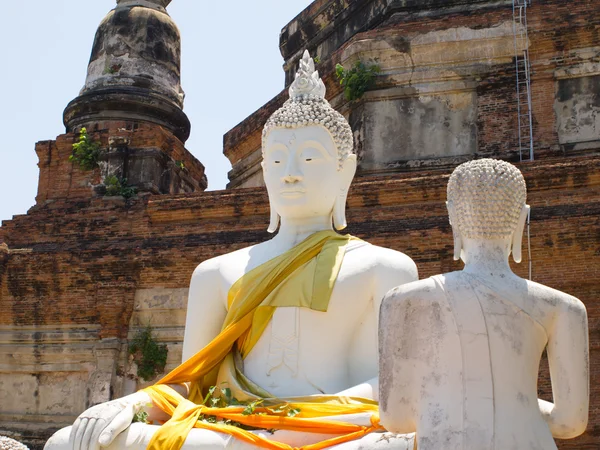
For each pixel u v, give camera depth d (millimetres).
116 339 19547
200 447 7914
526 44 21500
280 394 8672
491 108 21484
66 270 20094
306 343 8797
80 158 22828
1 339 20188
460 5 22797
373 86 22125
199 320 9430
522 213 7375
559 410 6977
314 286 8883
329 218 9711
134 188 22188
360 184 18516
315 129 9531
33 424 19812
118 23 24844
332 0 25000
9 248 20750
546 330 6984
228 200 19500
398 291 7004
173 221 19984
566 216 17359
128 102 23859
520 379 6773
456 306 6859
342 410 8086
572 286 17141
